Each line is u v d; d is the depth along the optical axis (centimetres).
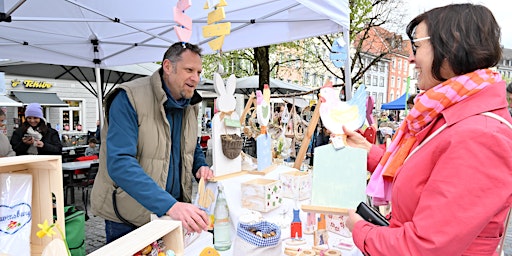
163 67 165
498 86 81
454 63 82
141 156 164
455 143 75
